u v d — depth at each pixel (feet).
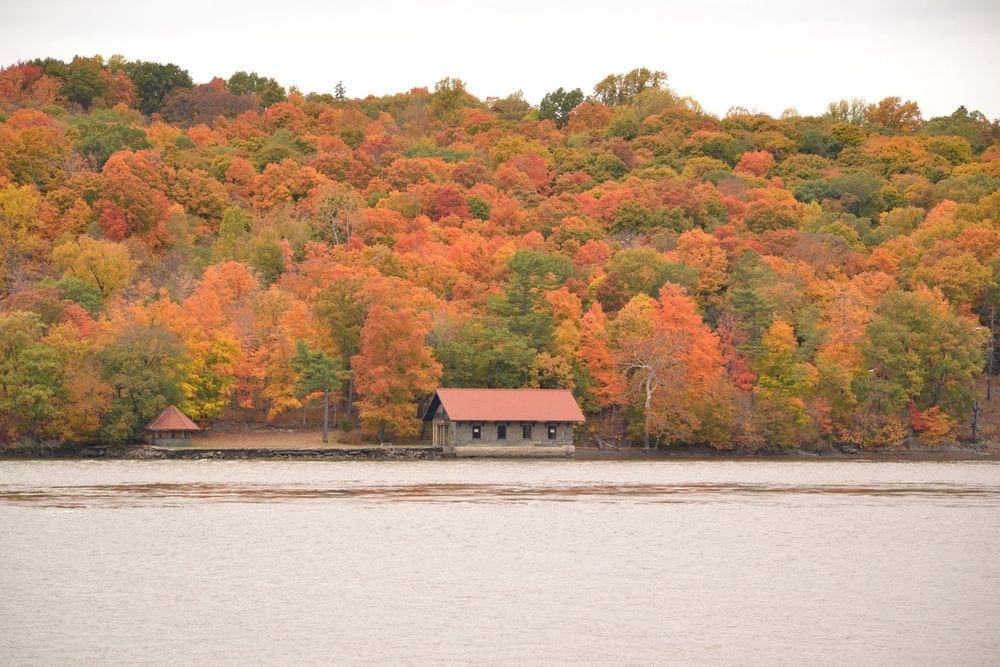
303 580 306.35
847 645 252.42
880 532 387.75
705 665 238.27
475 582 305.94
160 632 256.52
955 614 277.85
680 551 350.64
